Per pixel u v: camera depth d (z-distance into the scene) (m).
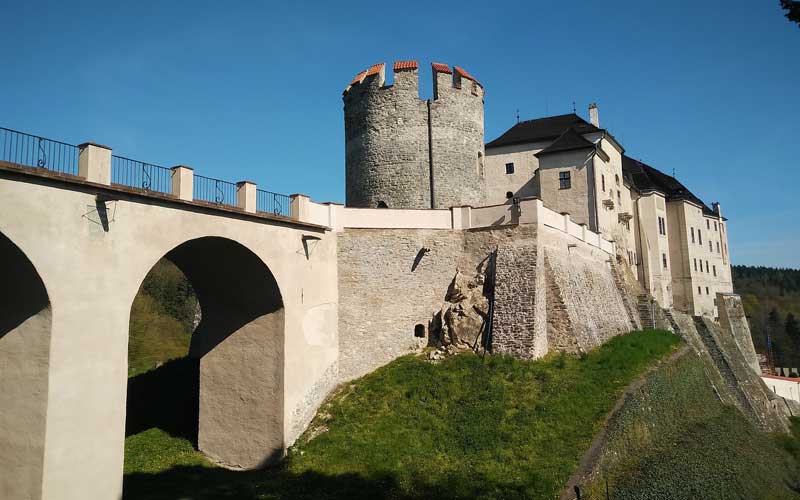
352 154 31.20
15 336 13.72
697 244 52.44
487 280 24.56
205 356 21.41
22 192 12.79
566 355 23.27
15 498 13.28
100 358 14.15
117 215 14.80
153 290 57.31
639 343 27.31
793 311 102.25
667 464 19.19
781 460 27.08
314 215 22.62
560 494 15.06
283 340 19.92
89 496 13.66
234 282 20.34
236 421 20.33
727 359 40.19
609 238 35.56
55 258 13.32
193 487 17.41
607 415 19.00
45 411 13.00
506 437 17.83
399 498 15.48
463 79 31.05
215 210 17.58
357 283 23.78
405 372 22.41
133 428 22.39
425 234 25.33
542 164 34.94
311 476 17.27
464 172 30.38
